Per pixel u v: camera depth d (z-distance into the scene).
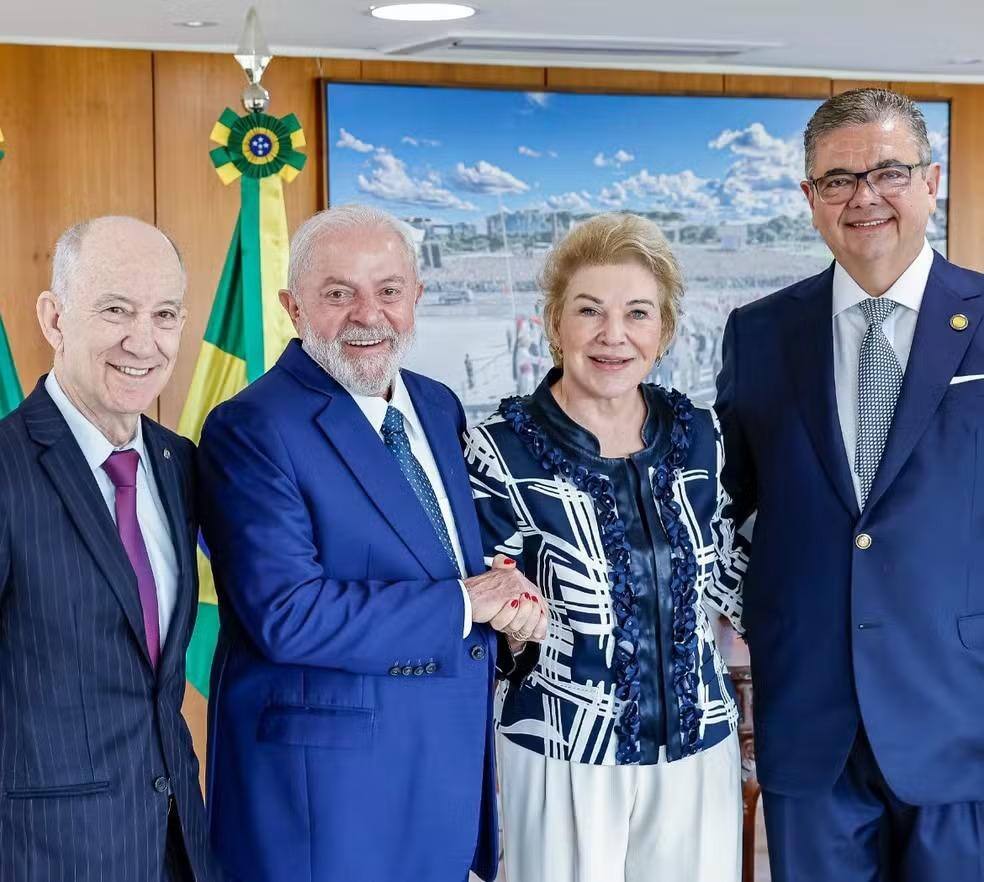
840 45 4.68
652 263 2.29
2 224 4.54
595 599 2.28
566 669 2.30
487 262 5.06
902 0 3.87
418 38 4.51
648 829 2.32
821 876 2.47
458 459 2.35
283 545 2.12
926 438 2.34
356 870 2.15
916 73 5.41
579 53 4.82
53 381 2.04
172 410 4.76
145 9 3.97
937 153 5.52
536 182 5.08
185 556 2.09
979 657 2.36
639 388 2.43
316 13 4.05
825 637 2.42
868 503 2.36
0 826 1.89
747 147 5.27
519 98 5.02
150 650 2.01
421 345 5.02
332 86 4.81
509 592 2.20
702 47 4.70
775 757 2.49
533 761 2.33
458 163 4.99
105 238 1.97
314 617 2.09
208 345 4.06
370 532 2.18
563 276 2.33
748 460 2.57
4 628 1.90
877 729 2.37
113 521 1.98
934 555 2.34
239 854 2.19
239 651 2.23
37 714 1.90
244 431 2.16
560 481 2.31
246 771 2.18
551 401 2.37
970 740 2.37
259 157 3.91
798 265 5.38
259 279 3.97
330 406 2.20
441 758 2.21
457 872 2.24
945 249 5.57
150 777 1.98
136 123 4.64
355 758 2.15
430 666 2.17
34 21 4.17
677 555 2.32
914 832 2.43
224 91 4.71
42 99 4.54
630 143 5.16
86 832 1.91
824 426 2.42
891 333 2.40
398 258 2.20
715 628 3.20
